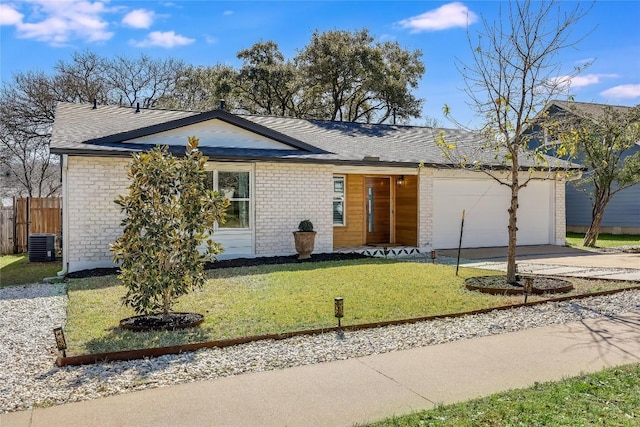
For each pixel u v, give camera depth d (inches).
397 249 540.1
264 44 1157.1
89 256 413.4
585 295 304.7
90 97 1091.9
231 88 1139.9
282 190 492.4
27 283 383.9
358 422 138.5
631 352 200.2
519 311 270.7
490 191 605.3
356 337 222.1
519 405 145.7
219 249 255.1
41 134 1020.5
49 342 220.1
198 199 245.1
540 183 637.3
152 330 229.1
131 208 235.6
